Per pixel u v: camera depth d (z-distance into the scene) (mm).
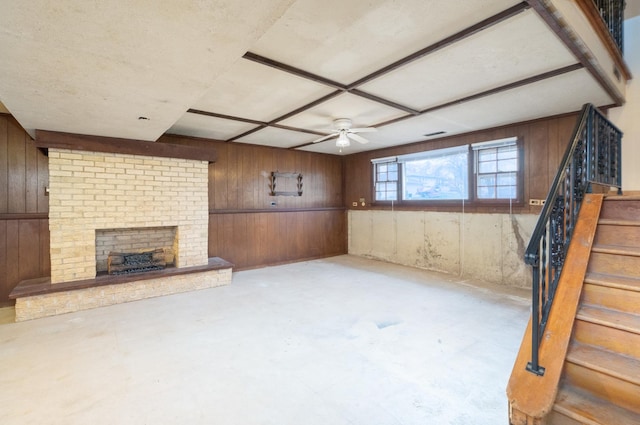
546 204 1862
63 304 3471
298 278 5059
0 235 3732
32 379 2180
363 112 3836
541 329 1744
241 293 4227
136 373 2260
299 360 2443
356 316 3359
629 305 1758
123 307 3660
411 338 2818
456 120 4215
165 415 1817
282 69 2576
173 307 3664
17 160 3820
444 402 1930
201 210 4590
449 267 5301
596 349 1670
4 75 2086
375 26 2008
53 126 3320
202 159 4520
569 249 2098
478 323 3148
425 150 5559
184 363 2400
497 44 2225
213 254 5402
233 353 2559
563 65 2557
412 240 5906
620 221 2111
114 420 1777
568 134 3924
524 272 4375
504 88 3031
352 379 2184
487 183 4754
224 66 2002
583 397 1521
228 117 4016
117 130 3523
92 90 2359
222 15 1474
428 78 2820
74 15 1446
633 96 3506
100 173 3799
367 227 6840
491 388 2070
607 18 3047
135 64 1964
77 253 3682
